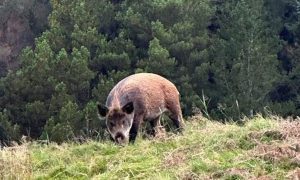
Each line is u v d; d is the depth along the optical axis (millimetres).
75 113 54875
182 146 18828
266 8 79062
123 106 22062
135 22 71562
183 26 70438
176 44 69188
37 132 61031
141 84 23578
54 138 48562
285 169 16000
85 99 65812
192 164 16812
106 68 69688
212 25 79812
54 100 60375
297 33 78625
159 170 17047
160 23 69375
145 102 23328
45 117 60656
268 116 24922
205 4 72938
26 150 20219
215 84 69375
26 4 86500
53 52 68812
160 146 19672
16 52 84750
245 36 69375
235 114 57281
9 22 86000
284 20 80000
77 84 64938
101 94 61688
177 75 67500
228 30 72375
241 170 15898
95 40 70188
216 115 56406
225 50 70562
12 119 61750
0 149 20266
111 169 17734
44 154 20469
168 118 27547
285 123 18859
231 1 77250
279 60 75375
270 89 68062
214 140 18703
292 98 70562
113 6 76875
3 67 83875
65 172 18281
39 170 19000
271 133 18266
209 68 68938
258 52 68500
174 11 72688
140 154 19109
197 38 71250
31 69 63812
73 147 21203
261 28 71188
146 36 72438
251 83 67188
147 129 25203
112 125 22000
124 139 21766
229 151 17844
